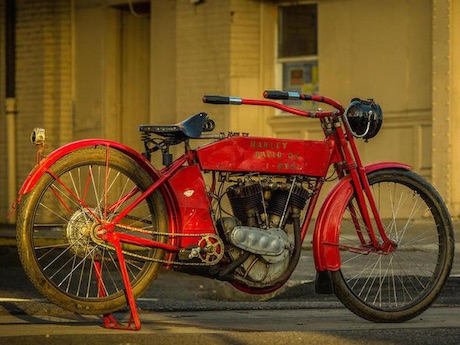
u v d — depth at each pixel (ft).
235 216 27.22
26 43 76.84
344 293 27.86
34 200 25.40
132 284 26.37
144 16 74.33
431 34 61.46
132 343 23.79
